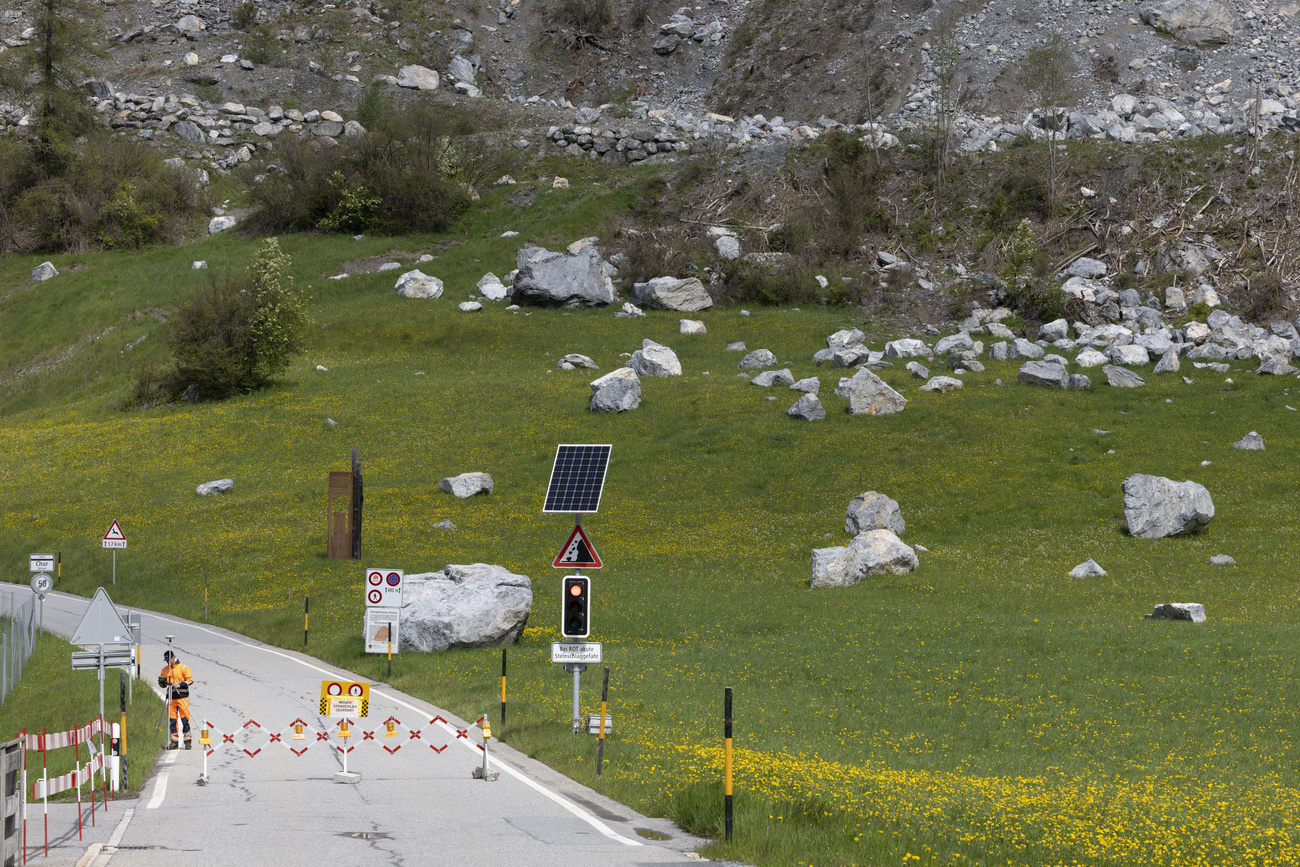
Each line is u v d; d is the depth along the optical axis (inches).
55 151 4168.3
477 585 1272.1
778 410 2407.7
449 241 3971.5
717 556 1705.2
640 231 3964.1
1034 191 3848.4
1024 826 507.8
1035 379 2509.8
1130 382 2493.8
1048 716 893.8
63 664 1120.2
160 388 2743.6
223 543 1811.0
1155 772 709.3
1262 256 3393.2
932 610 1362.0
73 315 3378.4
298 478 2132.1
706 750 694.5
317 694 981.8
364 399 2586.1
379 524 1852.9
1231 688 971.3
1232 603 1406.3
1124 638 1175.0
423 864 444.8
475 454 2231.8
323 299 3469.5
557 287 3395.7
